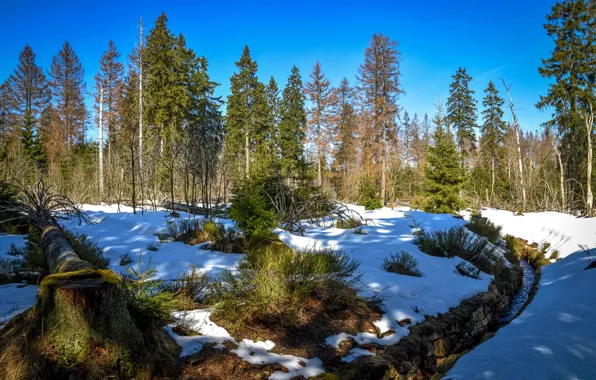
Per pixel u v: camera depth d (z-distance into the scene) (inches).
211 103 1252.5
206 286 201.9
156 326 141.4
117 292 122.3
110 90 1293.1
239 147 1362.0
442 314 229.5
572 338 148.9
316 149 1625.2
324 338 174.7
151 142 963.3
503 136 1508.4
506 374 130.8
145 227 404.8
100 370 114.0
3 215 397.7
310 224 537.0
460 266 338.3
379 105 1251.2
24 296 183.9
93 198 794.2
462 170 925.8
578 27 903.7
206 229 367.6
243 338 160.6
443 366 181.8
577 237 517.7
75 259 152.3
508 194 1295.5
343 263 251.4
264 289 185.0
